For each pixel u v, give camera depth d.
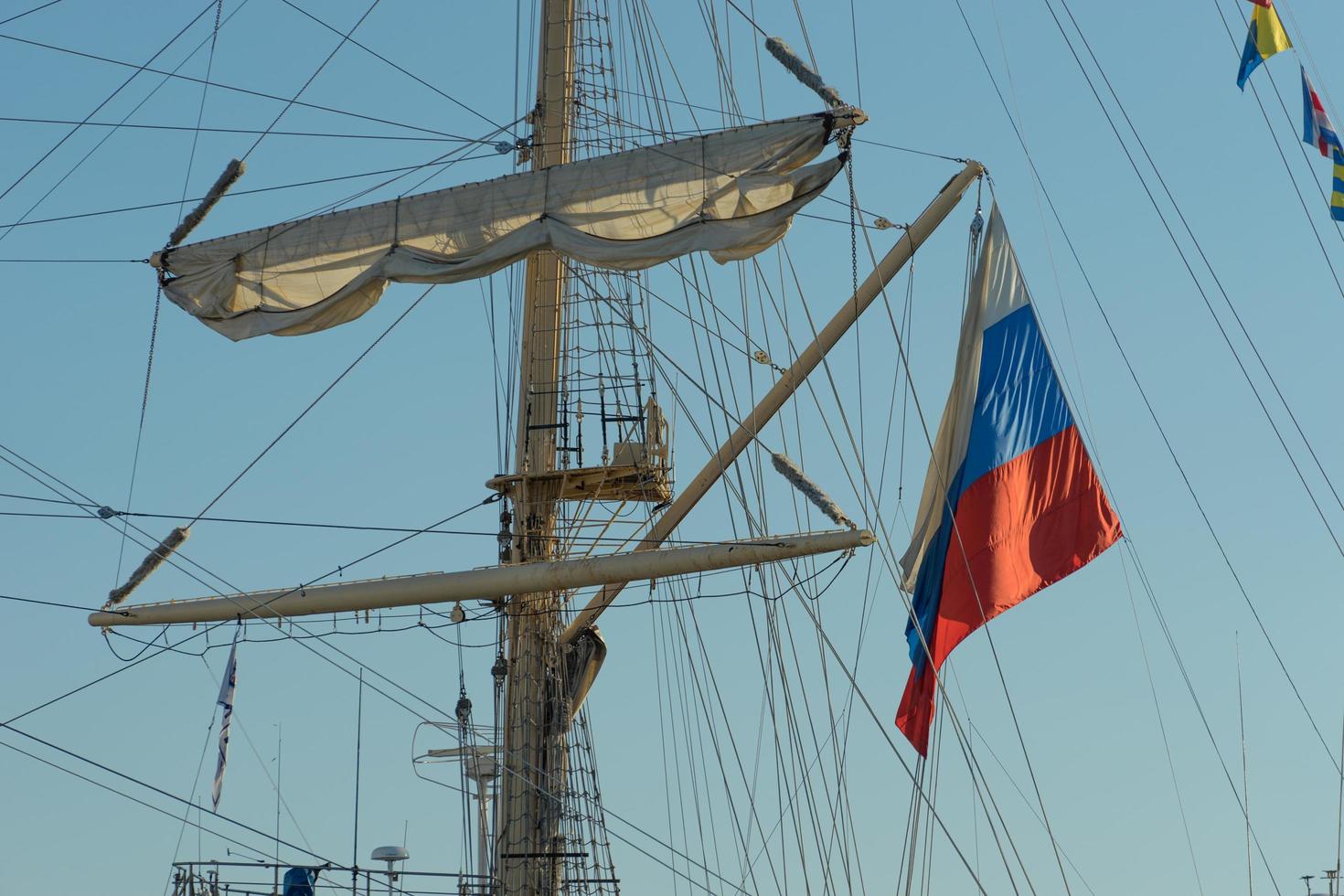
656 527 45.62
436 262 43.06
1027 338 42.84
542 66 49.19
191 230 44.69
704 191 41.38
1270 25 39.12
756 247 41.00
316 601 43.97
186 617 43.97
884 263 42.28
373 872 40.28
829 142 41.00
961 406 42.91
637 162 42.03
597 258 41.81
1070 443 42.31
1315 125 39.25
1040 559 42.00
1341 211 39.00
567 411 47.06
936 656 41.62
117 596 44.16
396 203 43.66
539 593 45.97
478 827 45.25
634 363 47.28
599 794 46.44
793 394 43.62
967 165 42.59
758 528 42.69
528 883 44.22
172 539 43.66
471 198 43.09
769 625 42.09
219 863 39.88
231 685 43.62
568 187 42.44
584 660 46.41
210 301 44.12
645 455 46.41
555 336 47.56
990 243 43.19
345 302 43.59
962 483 42.47
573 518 46.75
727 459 44.38
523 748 45.19
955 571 41.94
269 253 44.06
